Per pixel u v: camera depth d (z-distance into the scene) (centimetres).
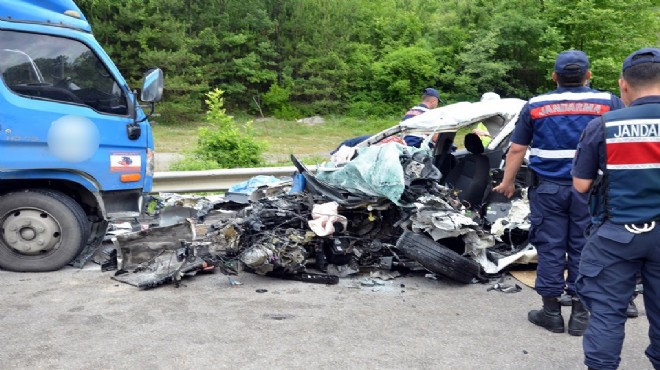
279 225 563
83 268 589
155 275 550
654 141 306
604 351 320
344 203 573
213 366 376
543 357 397
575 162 340
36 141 548
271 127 3017
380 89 3553
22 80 549
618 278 321
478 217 603
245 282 549
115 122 587
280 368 374
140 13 2988
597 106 421
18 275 564
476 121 626
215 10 3328
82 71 577
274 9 3475
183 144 2264
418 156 603
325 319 459
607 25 2880
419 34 3725
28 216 565
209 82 3316
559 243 433
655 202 309
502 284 549
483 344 416
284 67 3412
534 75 3416
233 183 943
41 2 576
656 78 315
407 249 534
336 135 2841
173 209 722
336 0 3603
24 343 407
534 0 3269
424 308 487
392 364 382
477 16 3544
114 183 592
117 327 438
